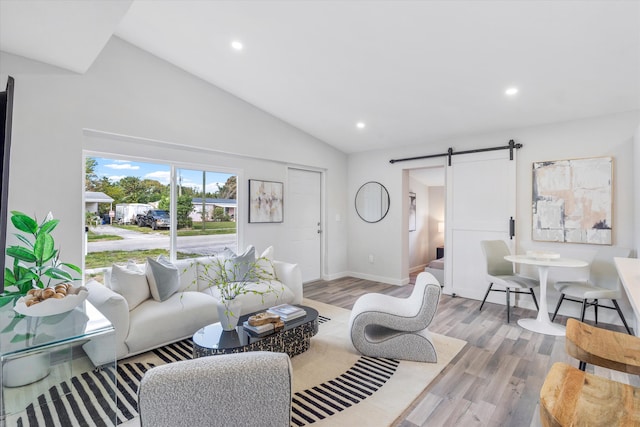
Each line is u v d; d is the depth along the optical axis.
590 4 2.11
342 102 4.03
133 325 2.58
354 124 4.64
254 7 2.54
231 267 3.64
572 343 1.33
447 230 4.67
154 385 0.88
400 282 5.23
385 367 2.51
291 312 2.78
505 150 4.13
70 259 2.85
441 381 2.32
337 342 2.96
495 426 1.84
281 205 4.89
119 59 3.18
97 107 3.04
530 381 2.32
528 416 1.92
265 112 4.54
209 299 3.12
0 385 1.36
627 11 2.12
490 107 3.64
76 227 2.89
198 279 3.55
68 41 2.37
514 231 4.05
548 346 2.89
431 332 3.23
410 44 2.76
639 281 1.51
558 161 3.75
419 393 2.16
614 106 3.31
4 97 2.30
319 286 5.15
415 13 2.40
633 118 3.35
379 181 5.53
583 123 3.62
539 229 3.88
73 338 1.49
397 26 2.56
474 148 4.44
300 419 1.89
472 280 4.45
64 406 1.50
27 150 2.64
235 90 4.04
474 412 1.97
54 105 2.78
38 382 1.45
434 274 5.36
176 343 2.90
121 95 3.20
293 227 5.16
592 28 2.31
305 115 4.54
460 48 2.72
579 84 3.01
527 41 2.53
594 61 2.67
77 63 2.73
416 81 3.33
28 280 2.21
